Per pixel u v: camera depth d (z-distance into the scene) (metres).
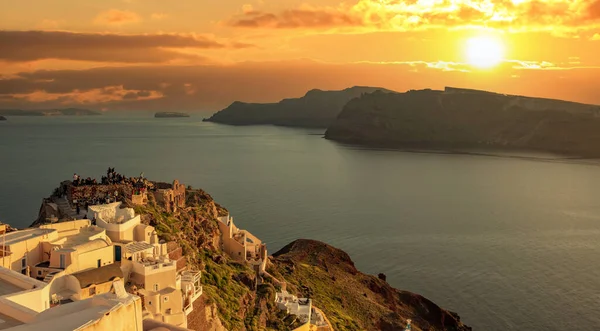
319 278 194.12
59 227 92.00
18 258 79.38
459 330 190.25
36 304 40.59
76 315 26.77
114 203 113.94
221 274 131.00
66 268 79.31
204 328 102.56
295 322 134.00
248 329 119.50
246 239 172.88
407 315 194.00
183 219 142.88
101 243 87.50
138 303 28.69
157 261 92.06
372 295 199.75
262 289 142.62
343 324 158.62
